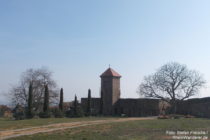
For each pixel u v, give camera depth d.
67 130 34.97
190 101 87.69
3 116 81.25
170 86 88.19
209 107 82.81
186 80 87.69
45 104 67.62
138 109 92.25
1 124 41.06
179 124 47.81
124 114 88.50
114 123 45.81
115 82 95.31
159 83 89.06
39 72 98.00
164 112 94.00
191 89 87.38
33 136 29.25
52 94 80.56
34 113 65.56
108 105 93.50
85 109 84.94
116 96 95.19
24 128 36.44
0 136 29.02
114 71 96.94
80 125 41.69
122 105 94.62
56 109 69.00
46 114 65.00
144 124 45.94
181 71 88.00
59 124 42.59
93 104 92.38
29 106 65.94
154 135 34.16
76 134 31.91
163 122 50.53
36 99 78.31
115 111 94.38
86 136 30.75
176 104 88.38
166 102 95.38
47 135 30.30
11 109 88.25
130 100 93.94
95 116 76.06
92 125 41.81
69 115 70.19
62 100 74.75
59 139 28.33
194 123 50.22
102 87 95.25
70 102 89.12
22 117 64.38
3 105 89.44
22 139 27.42
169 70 88.88
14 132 32.28
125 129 38.75
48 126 39.34
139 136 32.88
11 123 42.91
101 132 34.69
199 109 84.88
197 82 87.75
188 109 87.31
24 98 79.44
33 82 78.94
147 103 91.75
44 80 80.88
